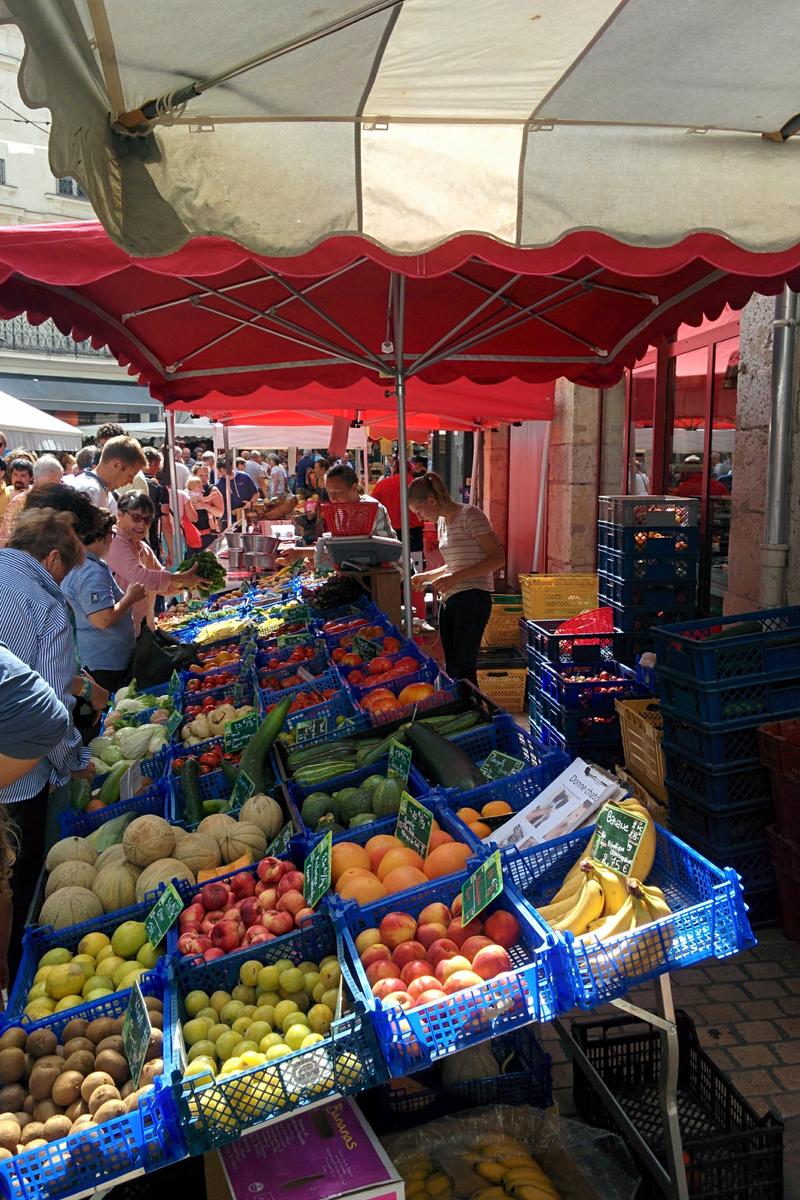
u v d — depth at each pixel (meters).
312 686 5.16
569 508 10.31
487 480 13.96
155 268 2.75
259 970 2.45
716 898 2.26
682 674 4.42
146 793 3.82
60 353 30.91
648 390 9.16
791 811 4.04
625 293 5.03
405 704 4.44
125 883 2.97
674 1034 2.37
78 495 4.24
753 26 2.22
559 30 2.21
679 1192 2.43
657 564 6.89
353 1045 2.03
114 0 1.91
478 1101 2.65
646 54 2.33
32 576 3.74
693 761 4.40
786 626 4.93
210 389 6.36
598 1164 2.44
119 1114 1.98
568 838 2.78
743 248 2.76
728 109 2.63
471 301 5.34
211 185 2.43
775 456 5.70
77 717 4.30
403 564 5.36
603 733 6.25
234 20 2.02
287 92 2.38
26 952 2.72
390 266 2.72
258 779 3.86
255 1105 1.97
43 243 2.81
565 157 2.70
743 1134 2.53
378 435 14.74
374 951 2.41
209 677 5.81
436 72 2.37
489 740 3.94
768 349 5.82
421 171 2.62
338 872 2.91
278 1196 2.08
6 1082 2.20
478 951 2.34
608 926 2.26
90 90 2.04
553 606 9.20
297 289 4.95
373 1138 2.24
